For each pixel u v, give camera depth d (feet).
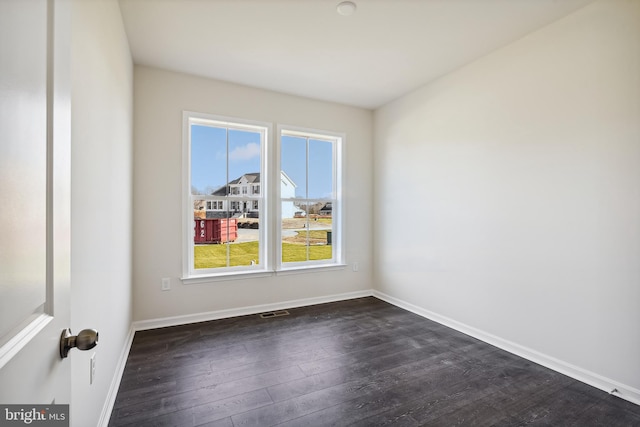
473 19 7.50
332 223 13.47
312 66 9.90
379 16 7.41
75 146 3.77
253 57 9.34
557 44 7.47
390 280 12.96
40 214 1.94
